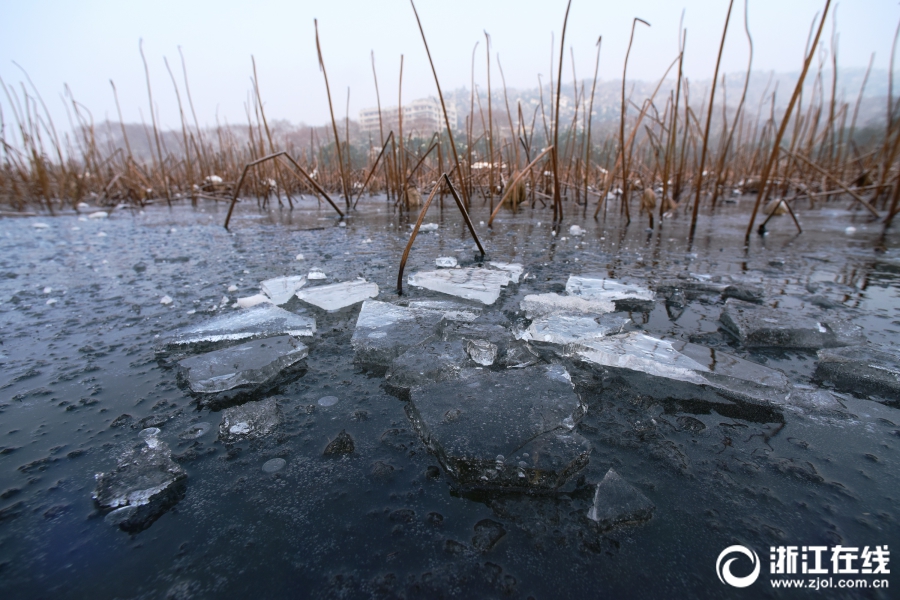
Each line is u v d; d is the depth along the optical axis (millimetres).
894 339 1122
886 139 3721
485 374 913
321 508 605
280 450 724
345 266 1983
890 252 2184
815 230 2918
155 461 686
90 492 644
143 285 1720
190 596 487
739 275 1763
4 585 500
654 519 581
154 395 902
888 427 768
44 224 3592
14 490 644
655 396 874
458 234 2834
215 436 765
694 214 2584
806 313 1324
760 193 2445
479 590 490
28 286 1722
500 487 639
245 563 527
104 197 5336
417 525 575
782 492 623
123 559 535
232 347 1053
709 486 636
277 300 1461
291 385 938
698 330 1214
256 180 4641
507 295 1526
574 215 3762
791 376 956
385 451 715
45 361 1058
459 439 690
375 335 1096
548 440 693
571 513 593
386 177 5039
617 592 486
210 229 3279
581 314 1263
